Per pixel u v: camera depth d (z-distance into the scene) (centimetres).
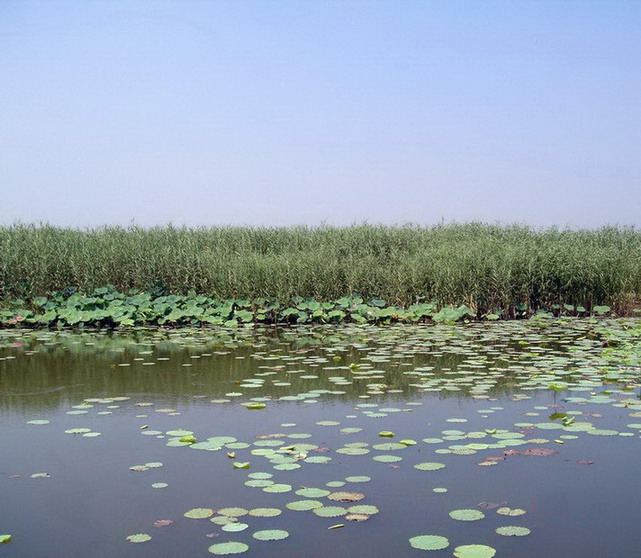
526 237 1347
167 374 568
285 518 261
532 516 262
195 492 290
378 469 317
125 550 236
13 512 271
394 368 593
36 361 639
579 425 394
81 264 1064
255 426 399
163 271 1084
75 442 368
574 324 932
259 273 1028
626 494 285
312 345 751
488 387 505
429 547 234
